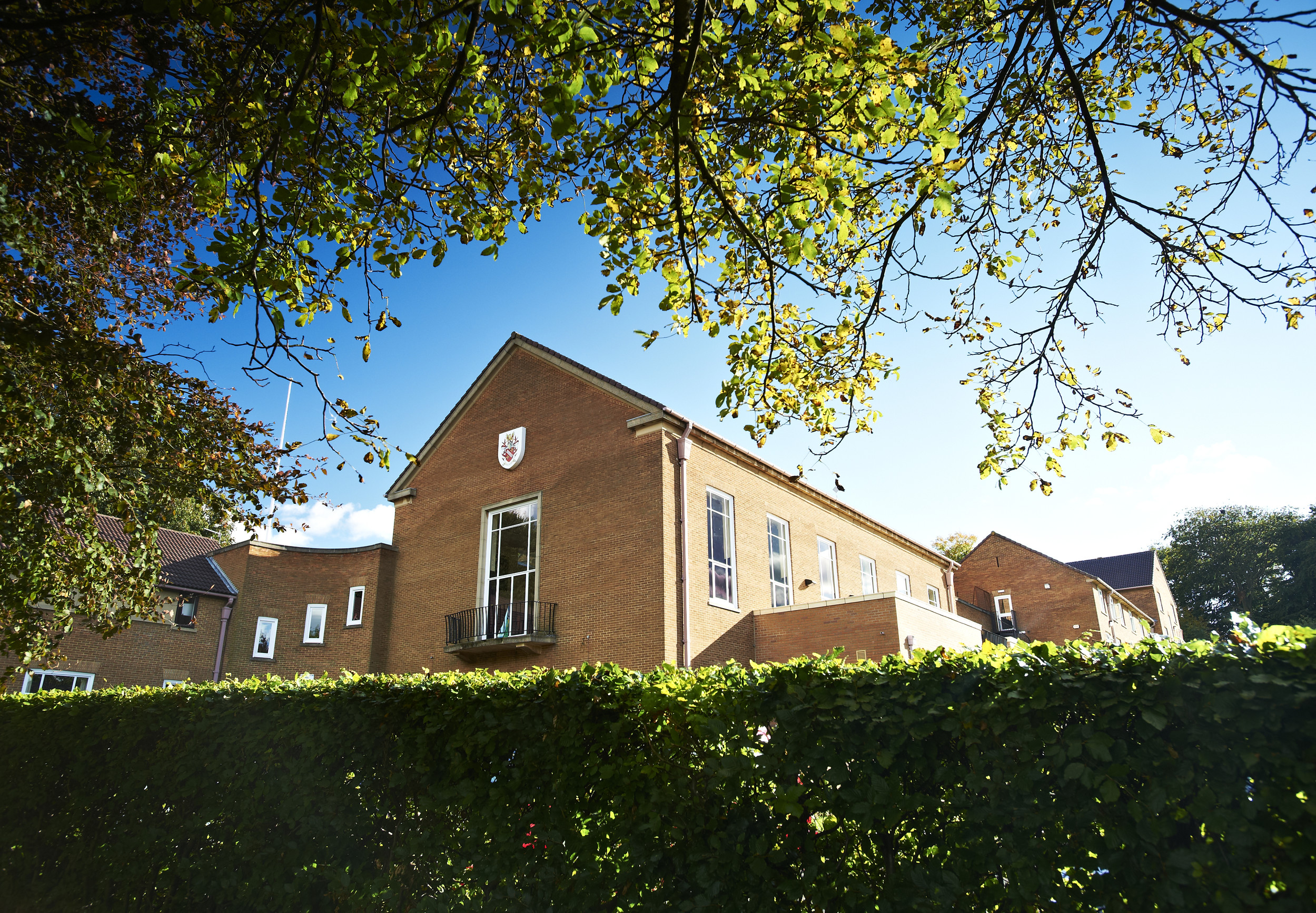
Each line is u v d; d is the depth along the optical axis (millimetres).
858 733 3936
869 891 3711
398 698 6152
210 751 7086
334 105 6008
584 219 5996
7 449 6969
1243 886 2926
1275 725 2961
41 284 7332
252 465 9078
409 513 21797
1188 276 6105
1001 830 3492
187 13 6312
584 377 18703
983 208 6777
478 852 5199
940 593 30516
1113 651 3572
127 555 9328
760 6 5281
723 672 4738
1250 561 55469
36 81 6820
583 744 4984
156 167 5637
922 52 6211
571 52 4664
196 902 6770
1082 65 5906
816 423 7070
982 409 7062
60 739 8383
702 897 4113
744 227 5828
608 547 16969
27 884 8195
